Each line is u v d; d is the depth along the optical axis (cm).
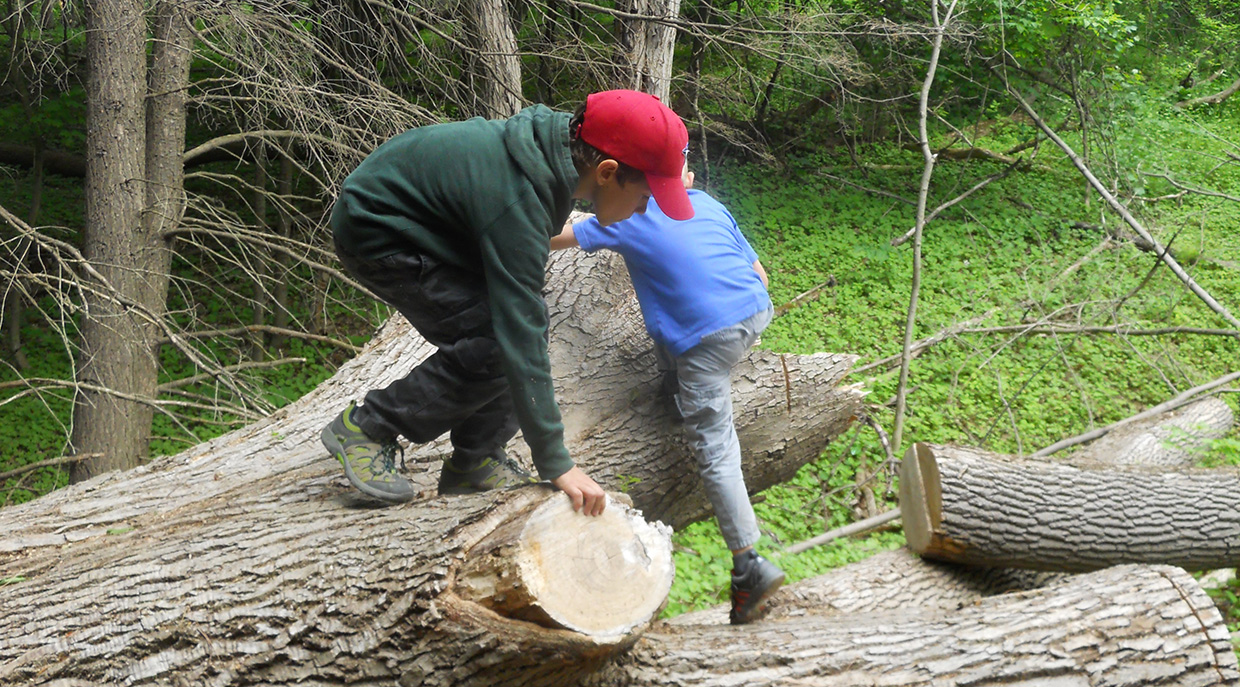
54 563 276
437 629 199
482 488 280
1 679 220
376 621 206
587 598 203
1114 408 678
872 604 374
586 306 396
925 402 665
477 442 270
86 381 600
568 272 405
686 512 399
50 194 945
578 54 757
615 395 374
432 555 206
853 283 852
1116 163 953
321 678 208
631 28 732
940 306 814
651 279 310
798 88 1060
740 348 307
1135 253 934
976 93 986
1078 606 272
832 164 1161
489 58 673
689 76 898
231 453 359
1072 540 384
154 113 624
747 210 991
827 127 1181
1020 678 252
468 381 240
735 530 310
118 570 245
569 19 761
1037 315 798
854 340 755
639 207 235
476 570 201
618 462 360
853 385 409
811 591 375
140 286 612
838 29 866
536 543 203
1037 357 743
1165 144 1157
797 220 988
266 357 783
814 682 244
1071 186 1118
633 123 214
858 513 529
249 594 222
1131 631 264
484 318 231
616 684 233
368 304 828
